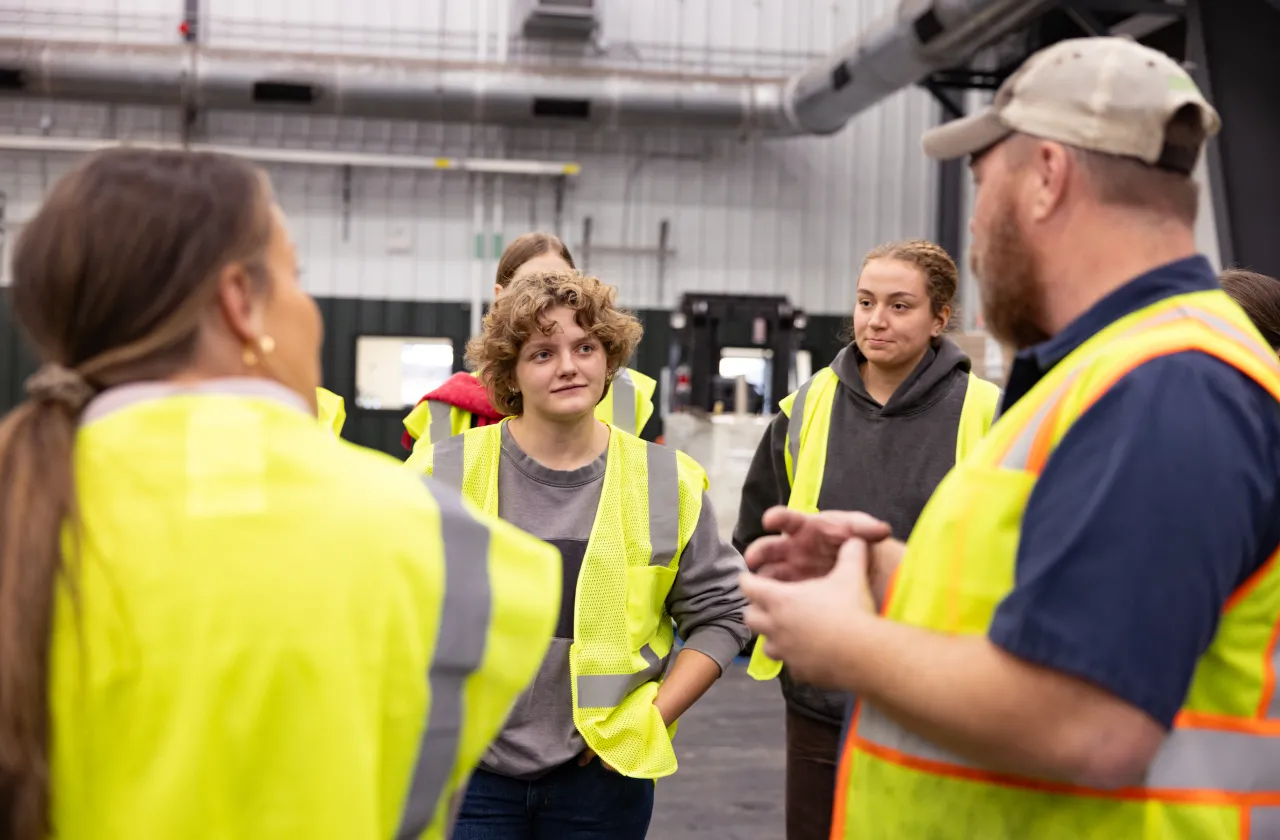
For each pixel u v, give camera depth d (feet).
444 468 5.44
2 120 27.37
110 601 2.11
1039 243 3.00
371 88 25.89
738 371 29.84
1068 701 2.48
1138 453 2.53
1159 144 2.84
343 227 28.68
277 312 2.46
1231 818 2.75
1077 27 21.63
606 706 5.05
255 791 2.14
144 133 27.86
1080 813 2.80
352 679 2.21
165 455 2.23
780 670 6.69
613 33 29.60
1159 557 2.46
